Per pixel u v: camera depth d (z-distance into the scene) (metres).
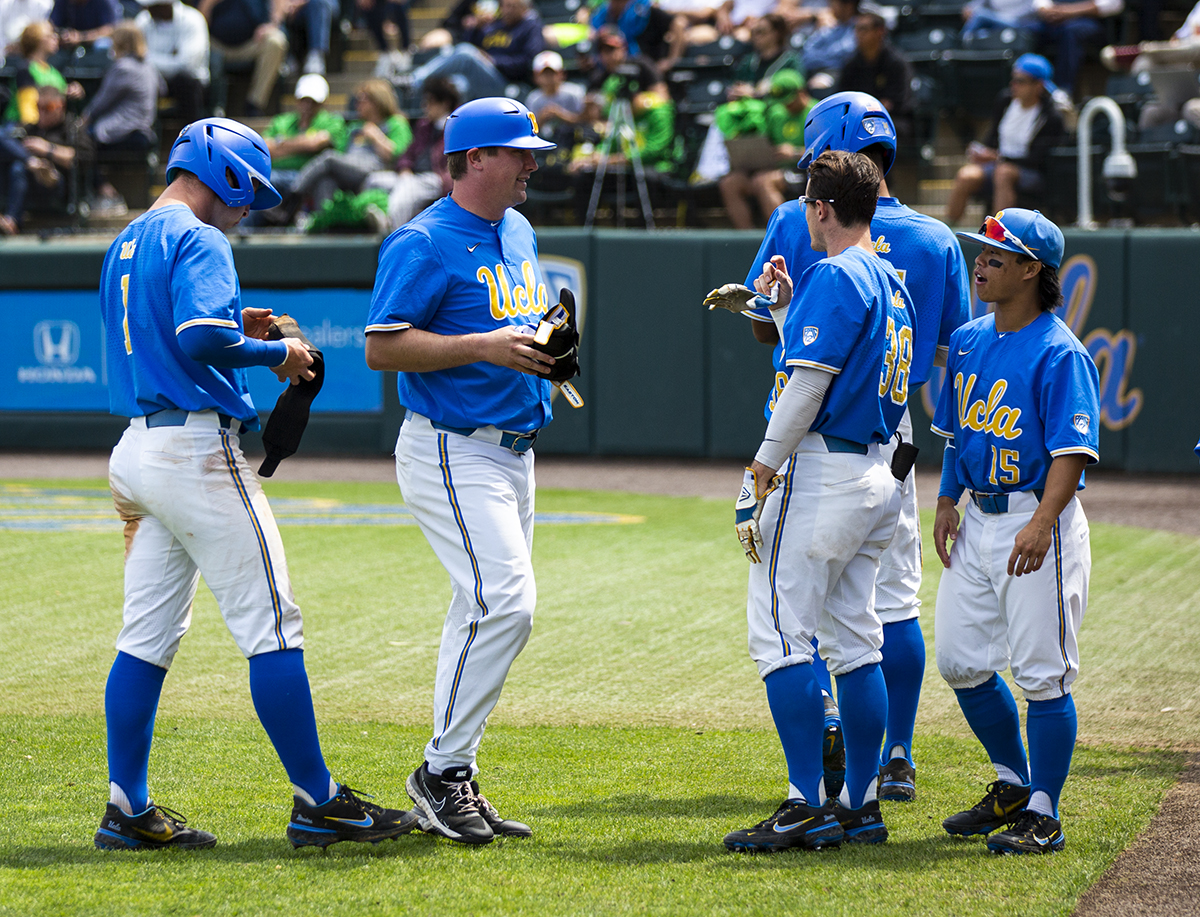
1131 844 12.36
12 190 48.66
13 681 18.88
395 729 16.67
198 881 11.30
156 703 12.31
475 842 12.40
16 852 12.04
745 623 22.81
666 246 42.53
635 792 14.22
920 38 49.06
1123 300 38.62
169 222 11.95
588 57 46.97
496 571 12.45
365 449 45.16
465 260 12.83
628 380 43.41
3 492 38.28
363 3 57.56
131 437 12.11
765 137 42.06
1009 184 40.94
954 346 13.25
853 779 12.50
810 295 11.98
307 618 23.11
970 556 12.70
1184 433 38.41
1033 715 12.32
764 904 10.78
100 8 55.81
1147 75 42.88
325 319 44.78
